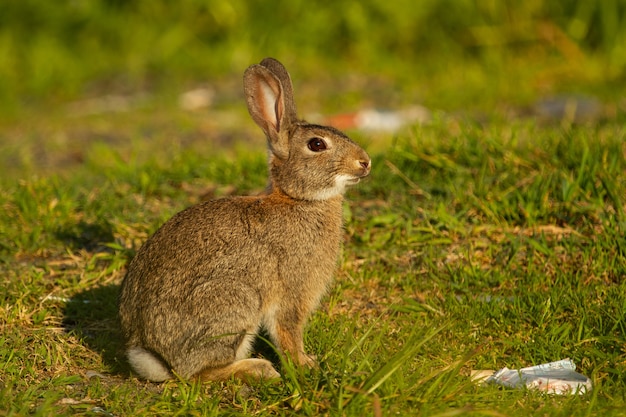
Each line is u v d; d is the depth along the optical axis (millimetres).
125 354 9758
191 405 8867
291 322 9930
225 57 25859
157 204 14156
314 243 9984
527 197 12930
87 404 8953
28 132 21719
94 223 13281
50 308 11102
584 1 24594
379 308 11109
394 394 8578
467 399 8695
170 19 26516
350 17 25781
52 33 26281
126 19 26641
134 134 21172
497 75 23391
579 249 11969
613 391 9023
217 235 9656
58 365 9844
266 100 10242
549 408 8531
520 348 9977
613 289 10836
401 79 24234
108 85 25062
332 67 25344
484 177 13664
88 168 17641
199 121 22047
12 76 25266
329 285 10688
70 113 23328
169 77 25438
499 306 10727
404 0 25641
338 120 20531
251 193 14219
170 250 9625
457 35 25312
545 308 10492
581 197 12906
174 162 15625
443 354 9852
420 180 14164
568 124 16391
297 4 26078
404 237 12641
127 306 9727
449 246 12414
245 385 9492
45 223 13258
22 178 15875
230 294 9484
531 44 24875
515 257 11945
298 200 10070
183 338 9398
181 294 9414
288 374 8938
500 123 18125
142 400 9117
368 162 10164
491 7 25109
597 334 10109
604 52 24359
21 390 9211
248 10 26203
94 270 12211
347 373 9008
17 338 10203
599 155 13617
